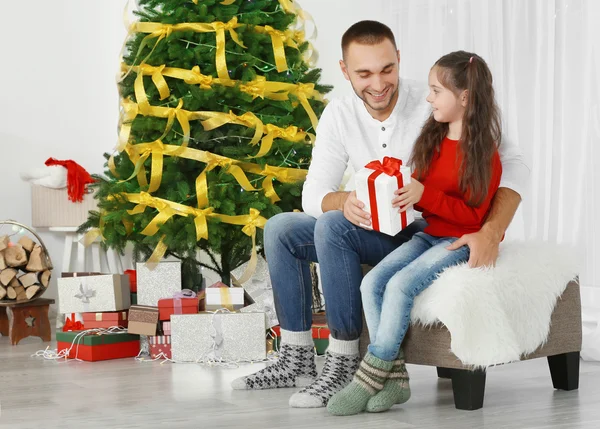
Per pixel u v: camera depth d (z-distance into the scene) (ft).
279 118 10.93
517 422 6.21
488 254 6.75
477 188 6.71
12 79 15.84
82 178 14.65
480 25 11.09
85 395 7.89
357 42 7.25
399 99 7.65
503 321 6.58
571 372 7.55
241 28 10.79
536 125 10.40
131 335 10.58
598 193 9.73
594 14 9.66
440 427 6.09
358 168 7.85
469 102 6.72
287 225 7.61
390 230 6.72
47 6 16.19
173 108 10.52
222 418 6.61
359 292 7.11
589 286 9.83
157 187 10.47
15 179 15.74
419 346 6.88
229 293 10.33
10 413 7.14
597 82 9.67
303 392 7.05
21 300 12.65
